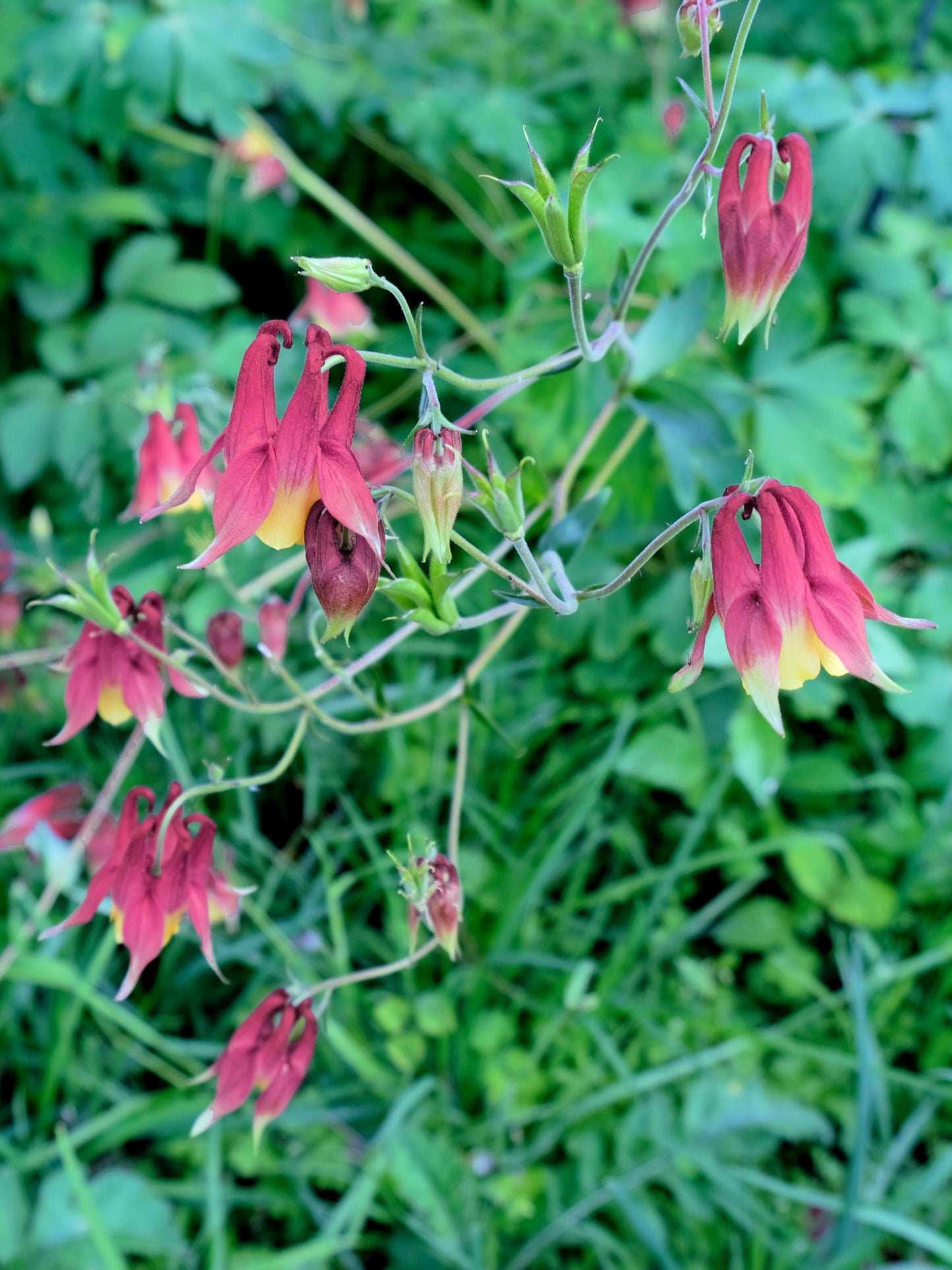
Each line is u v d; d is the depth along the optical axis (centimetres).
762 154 20
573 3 60
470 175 59
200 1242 34
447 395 52
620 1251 34
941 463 47
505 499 20
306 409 18
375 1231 36
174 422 33
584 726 46
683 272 43
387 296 60
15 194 52
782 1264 34
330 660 27
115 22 47
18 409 48
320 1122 36
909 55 56
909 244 49
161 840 24
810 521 20
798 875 42
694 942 45
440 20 58
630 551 46
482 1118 37
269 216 58
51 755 45
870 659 19
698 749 43
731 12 60
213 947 39
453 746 44
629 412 41
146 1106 35
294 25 54
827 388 44
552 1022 37
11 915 38
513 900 39
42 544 45
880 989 41
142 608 26
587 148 20
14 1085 39
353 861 42
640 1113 37
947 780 44
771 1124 36
